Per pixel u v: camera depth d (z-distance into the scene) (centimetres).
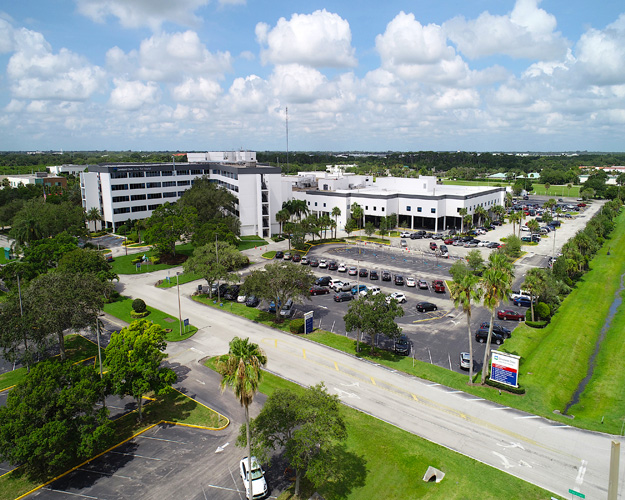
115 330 6047
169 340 5694
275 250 11162
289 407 2992
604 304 7481
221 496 3039
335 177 16700
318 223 12388
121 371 3675
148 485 3148
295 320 6000
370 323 4900
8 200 15062
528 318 6344
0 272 7150
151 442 3666
